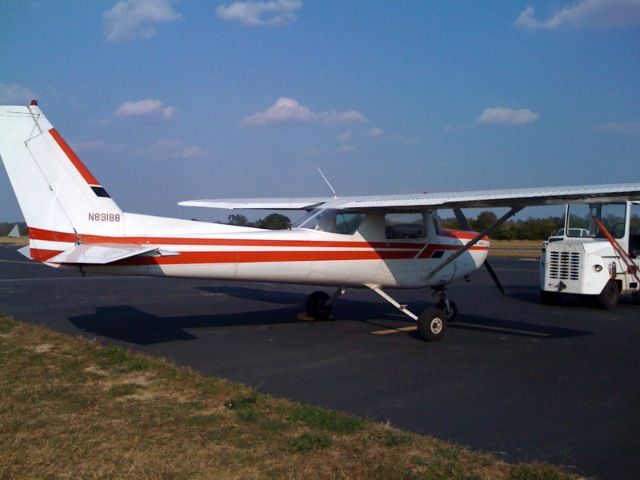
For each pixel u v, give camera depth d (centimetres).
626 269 1338
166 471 381
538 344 875
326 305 1050
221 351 788
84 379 591
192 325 984
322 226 893
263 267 838
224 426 464
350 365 723
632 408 562
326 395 591
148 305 1218
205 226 808
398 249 952
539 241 4844
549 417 531
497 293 1555
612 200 746
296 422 477
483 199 782
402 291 1561
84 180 743
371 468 390
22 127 718
